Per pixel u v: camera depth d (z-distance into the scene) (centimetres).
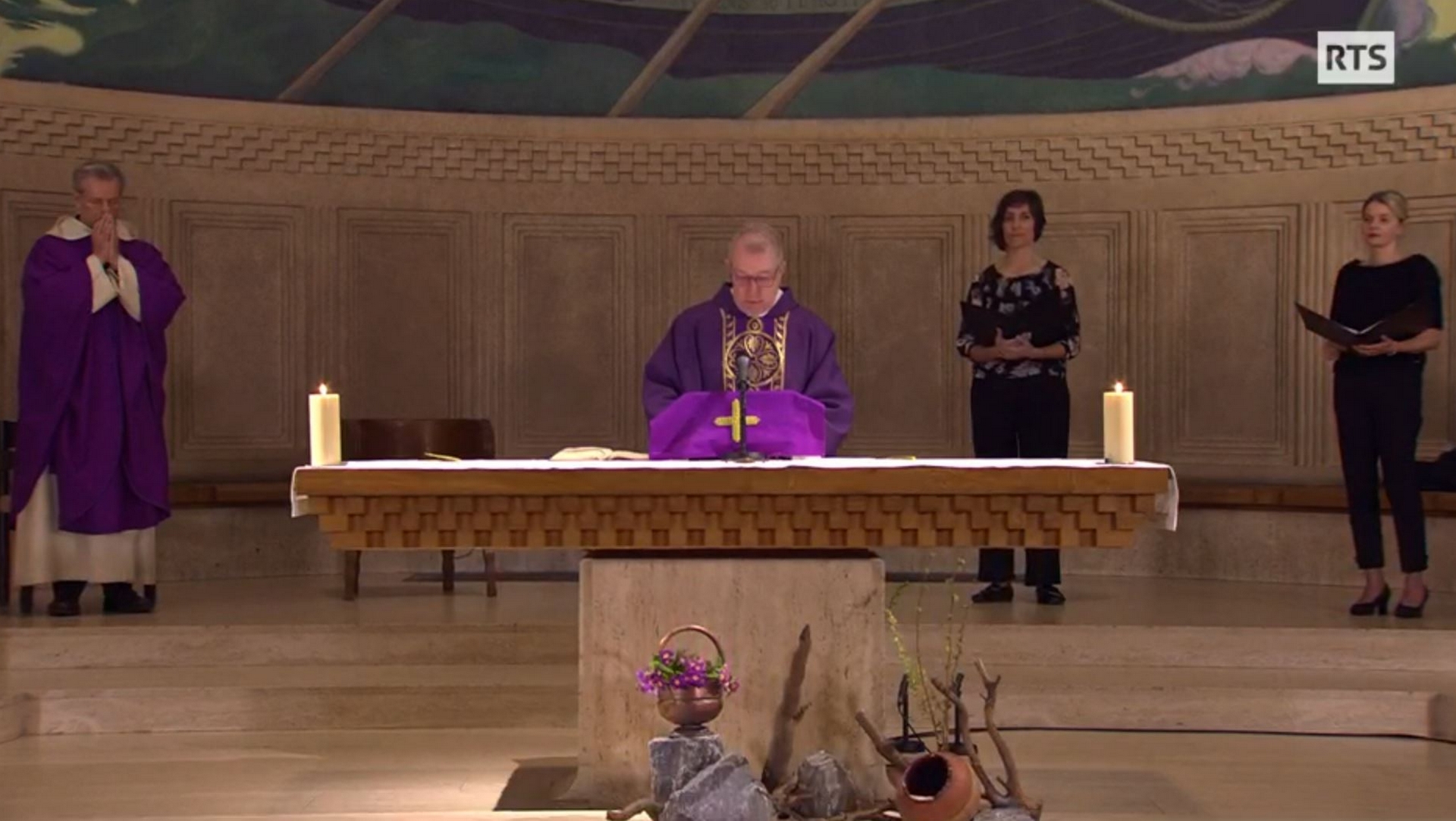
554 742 643
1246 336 977
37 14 927
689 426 536
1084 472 475
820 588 508
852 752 506
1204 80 983
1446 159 923
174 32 961
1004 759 481
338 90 996
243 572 967
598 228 1030
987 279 840
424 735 658
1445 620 757
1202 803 549
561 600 848
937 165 1021
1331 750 640
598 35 1023
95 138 942
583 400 1030
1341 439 779
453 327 1016
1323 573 927
